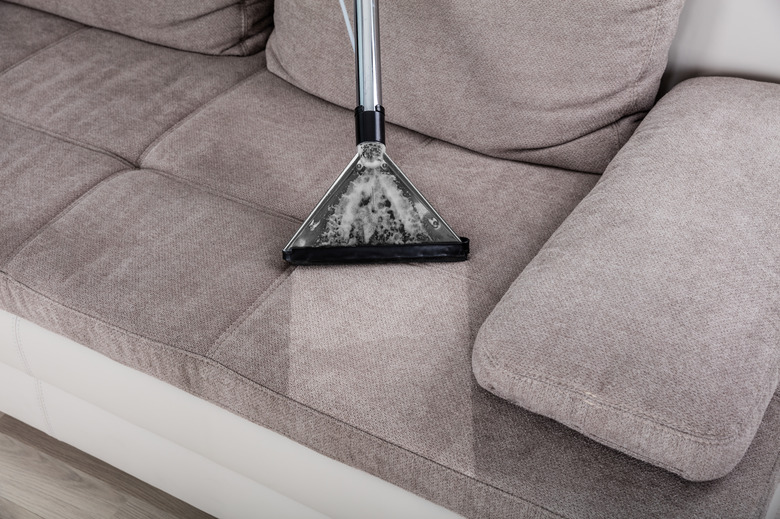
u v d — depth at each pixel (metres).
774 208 1.00
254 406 1.00
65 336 1.14
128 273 1.12
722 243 0.95
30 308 1.14
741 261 0.93
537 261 1.00
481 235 1.17
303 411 0.96
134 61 1.58
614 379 0.82
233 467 1.13
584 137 1.27
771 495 0.83
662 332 0.86
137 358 1.07
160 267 1.13
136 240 1.17
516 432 0.90
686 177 1.05
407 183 1.10
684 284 0.90
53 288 1.12
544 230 1.17
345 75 1.41
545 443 0.88
